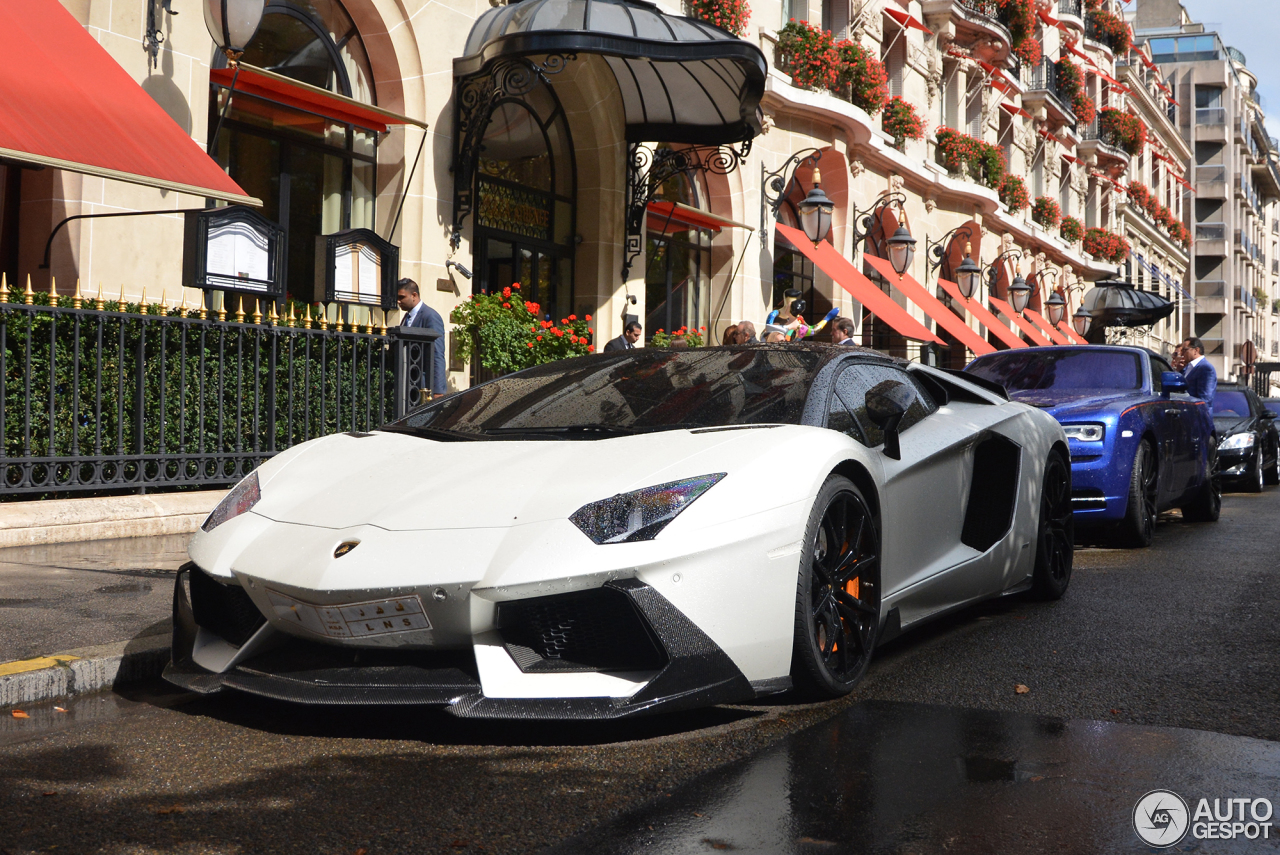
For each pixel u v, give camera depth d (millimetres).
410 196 10406
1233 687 3607
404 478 3449
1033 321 28531
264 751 2969
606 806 2549
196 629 3459
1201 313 66312
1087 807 2523
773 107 16406
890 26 21078
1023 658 4059
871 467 3734
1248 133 69875
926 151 22391
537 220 12406
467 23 10859
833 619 3471
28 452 6133
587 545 2949
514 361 10797
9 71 6555
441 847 2318
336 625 3057
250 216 7566
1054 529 5355
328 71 10039
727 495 3160
